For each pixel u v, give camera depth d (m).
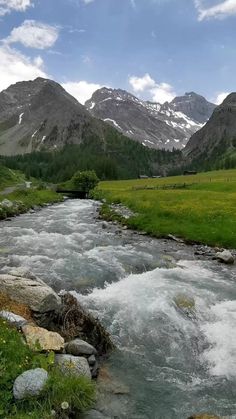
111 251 24.86
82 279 17.89
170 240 31.66
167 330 12.98
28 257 21.59
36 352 9.51
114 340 12.27
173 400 9.34
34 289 12.17
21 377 8.25
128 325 13.19
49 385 8.30
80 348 10.38
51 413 7.87
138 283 17.41
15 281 12.73
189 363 11.25
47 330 10.70
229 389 9.92
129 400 9.23
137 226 37.09
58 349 9.95
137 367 10.86
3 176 150.88
